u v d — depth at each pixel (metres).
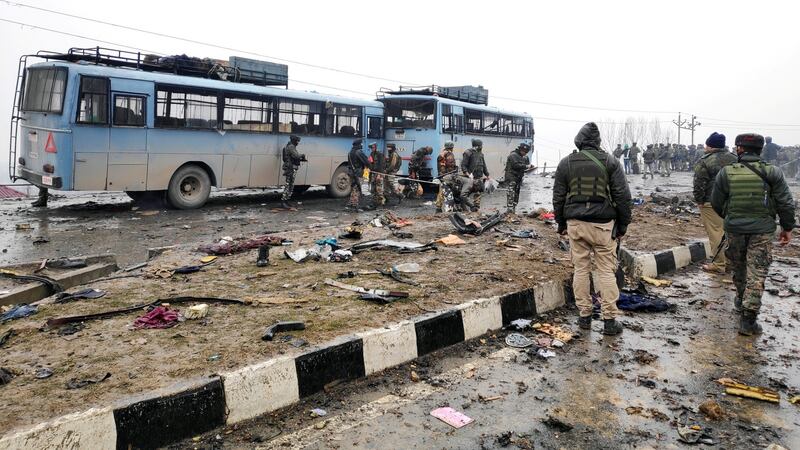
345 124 17.27
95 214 12.58
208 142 13.67
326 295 5.45
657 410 3.64
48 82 11.73
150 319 4.56
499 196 20.08
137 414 3.07
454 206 13.39
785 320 5.64
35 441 2.75
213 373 3.50
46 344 4.04
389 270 6.41
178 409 3.20
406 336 4.47
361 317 4.73
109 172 11.95
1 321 4.58
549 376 4.20
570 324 5.51
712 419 3.52
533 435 3.31
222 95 13.84
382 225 9.88
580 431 3.37
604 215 5.04
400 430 3.35
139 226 11.05
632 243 8.67
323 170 16.78
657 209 14.21
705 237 9.45
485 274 6.33
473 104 20.80
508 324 5.44
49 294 5.98
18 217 11.91
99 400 3.13
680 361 4.51
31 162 12.35
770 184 5.15
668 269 7.93
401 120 18.75
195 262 6.84
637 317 5.73
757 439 3.30
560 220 5.47
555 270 6.69
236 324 4.54
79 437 2.87
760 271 5.16
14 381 3.40
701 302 6.27
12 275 6.30
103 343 4.07
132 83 12.11
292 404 3.67
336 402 3.73
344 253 7.18
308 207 15.23
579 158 5.18
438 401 3.76
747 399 3.83
